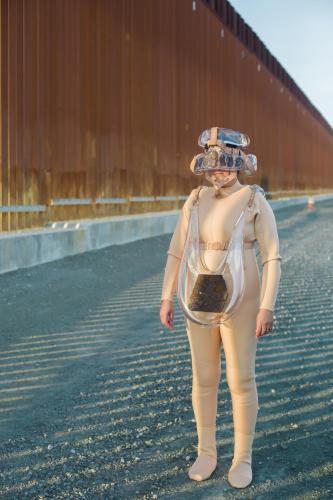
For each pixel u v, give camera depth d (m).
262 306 2.56
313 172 55.03
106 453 3.04
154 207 18.09
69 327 5.90
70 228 11.62
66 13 12.73
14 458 2.99
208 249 2.59
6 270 8.94
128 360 4.78
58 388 4.09
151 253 12.42
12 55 10.61
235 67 27.52
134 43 16.52
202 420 2.81
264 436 3.27
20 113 10.92
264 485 2.70
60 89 12.53
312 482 2.73
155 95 18.11
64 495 2.60
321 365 4.66
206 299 2.54
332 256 12.17
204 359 2.75
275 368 4.57
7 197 10.43
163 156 18.83
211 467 2.79
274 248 2.60
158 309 6.84
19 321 6.09
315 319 6.39
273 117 36.91
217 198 2.65
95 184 14.31
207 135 2.63
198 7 22.05
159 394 3.95
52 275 9.01
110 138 15.10
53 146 12.28
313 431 3.33
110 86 15.07
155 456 3.00
